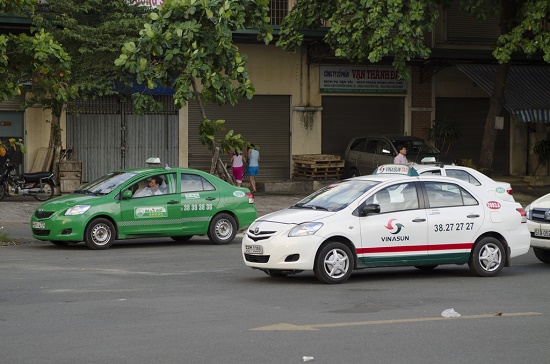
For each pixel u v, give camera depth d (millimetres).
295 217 14180
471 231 14914
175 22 22422
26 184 29641
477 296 12891
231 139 24562
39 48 20484
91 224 19203
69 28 29875
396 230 14352
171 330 10086
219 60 22891
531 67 38344
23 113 32281
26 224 24859
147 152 34375
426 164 22312
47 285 13867
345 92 36875
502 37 31359
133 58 22812
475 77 36438
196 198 20312
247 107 35781
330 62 36531
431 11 30625
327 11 32750
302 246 13820
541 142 38469
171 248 19828
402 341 9531
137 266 16469
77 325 10422
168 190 20078
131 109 33969
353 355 8844
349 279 14766
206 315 11125
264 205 30422
